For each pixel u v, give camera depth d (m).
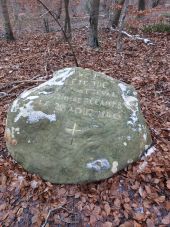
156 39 3.46
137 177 1.25
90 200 1.18
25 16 5.83
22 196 1.22
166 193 1.19
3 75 2.51
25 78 2.36
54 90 1.41
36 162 1.27
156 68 2.44
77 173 1.22
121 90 1.45
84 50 3.13
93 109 1.34
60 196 1.20
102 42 3.46
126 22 4.03
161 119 1.65
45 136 1.29
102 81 1.44
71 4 6.08
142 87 2.07
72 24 5.70
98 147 1.24
